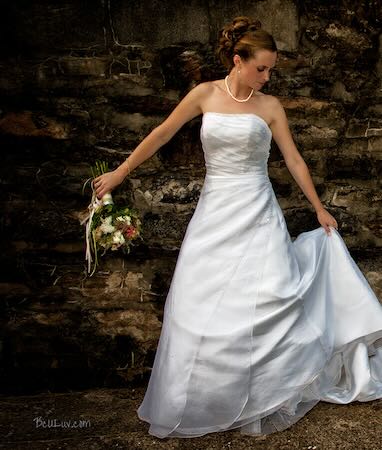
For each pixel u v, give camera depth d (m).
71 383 3.18
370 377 2.67
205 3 3.09
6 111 3.04
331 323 2.71
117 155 3.15
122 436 2.57
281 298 2.54
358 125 3.31
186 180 3.22
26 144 3.08
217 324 2.54
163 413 2.50
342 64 3.26
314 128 3.28
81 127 3.10
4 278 3.12
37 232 3.11
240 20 2.56
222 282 2.59
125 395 3.08
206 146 2.65
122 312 3.20
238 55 2.53
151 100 3.13
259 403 2.50
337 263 2.80
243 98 2.65
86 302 3.18
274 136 2.78
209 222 2.68
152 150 2.76
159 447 2.46
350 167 3.35
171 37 3.10
